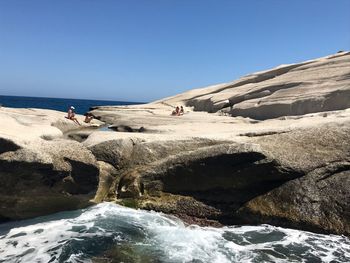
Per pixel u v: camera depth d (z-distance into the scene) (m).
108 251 14.70
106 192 20.50
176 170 19.52
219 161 18.84
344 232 16.36
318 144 18.98
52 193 17.34
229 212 18.48
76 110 112.88
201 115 43.69
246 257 14.61
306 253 15.05
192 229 17.39
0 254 14.31
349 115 29.81
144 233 16.50
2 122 23.23
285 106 39.31
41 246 15.01
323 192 17.38
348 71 39.56
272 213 17.67
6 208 16.94
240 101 48.28
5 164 15.97
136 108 58.25
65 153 17.58
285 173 18.12
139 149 21.67
